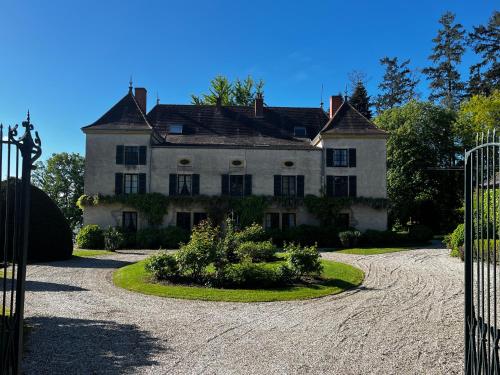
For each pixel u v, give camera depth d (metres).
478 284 5.22
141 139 32.41
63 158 50.22
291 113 37.72
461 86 51.28
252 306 11.27
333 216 32.28
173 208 32.16
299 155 33.25
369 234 31.19
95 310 10.55
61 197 50.50
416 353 7.48
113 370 6.49
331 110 37.22
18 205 5.02
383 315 10.27
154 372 6.45
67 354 7.18
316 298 12.36
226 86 50.22
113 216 31.91
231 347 7.75
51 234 21.08
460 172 41.81
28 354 7.09
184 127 35.28
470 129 41.41
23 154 4.97
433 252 24.98
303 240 30.31
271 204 32.28
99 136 32.31
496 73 44.03
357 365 6.88
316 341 8.16
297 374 6.46
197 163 32.66
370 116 54.72
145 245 29.86
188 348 7.66
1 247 17.70
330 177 32.91
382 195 32.88
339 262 19.36
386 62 60.12
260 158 33.03
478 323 5.10
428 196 40.94
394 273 16.88
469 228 5.52
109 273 16.77
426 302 11.69
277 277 14.01
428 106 43.25
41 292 12.61
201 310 10.73
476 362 5.17
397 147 42.19
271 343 8.02
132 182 32.44
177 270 14.50
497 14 44.88
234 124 35.97
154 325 9.22
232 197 32.22
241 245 19.09
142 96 36.38
